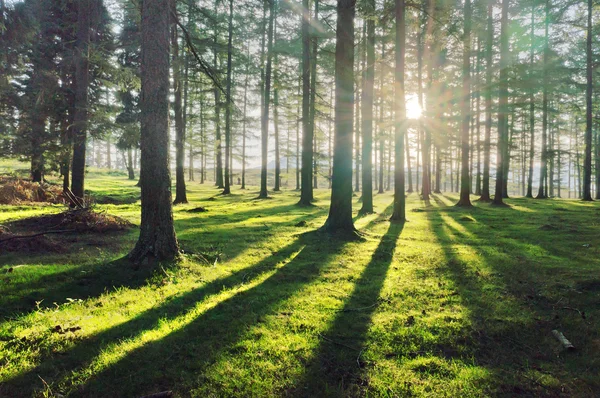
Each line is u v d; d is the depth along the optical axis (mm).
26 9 12422
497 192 19469
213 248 8070
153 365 3152
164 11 6258
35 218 10164
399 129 13211
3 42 12234
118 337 3711
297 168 37938
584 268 6195
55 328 3770
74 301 4621
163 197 6301
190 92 21156
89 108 13172
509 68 18922
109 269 5773
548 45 22906
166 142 6383
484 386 2887
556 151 24797
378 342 3646
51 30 16656
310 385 2883
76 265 6203
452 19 16547
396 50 12648
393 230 11141
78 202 13273
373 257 7387
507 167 28547
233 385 2852
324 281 5797
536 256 7320
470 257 7336
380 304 4719
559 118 31156
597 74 24219
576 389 2865
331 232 9484
